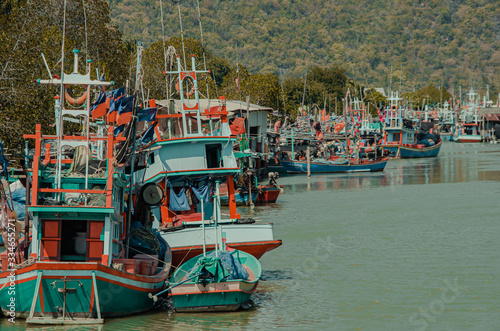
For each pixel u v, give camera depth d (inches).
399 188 2748.5
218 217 1158.3
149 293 900.6
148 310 932.6
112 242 863.1
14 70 1721.2
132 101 891.4
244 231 1137.4
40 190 831.1
